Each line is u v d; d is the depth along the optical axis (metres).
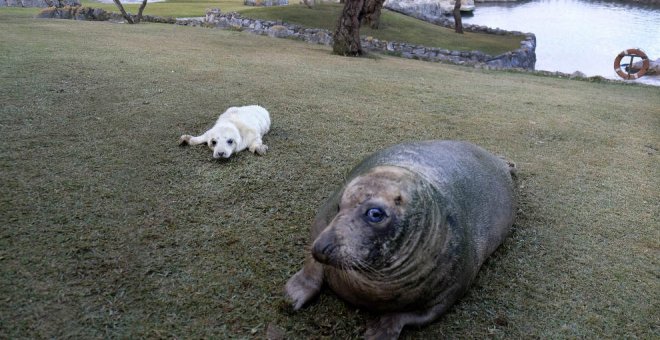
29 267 2.86
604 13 39.72
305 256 3.23
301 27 17.73
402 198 2.50
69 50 8.55
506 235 3.59
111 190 3.80
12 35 9.84
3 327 2.43
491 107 7.58
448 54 17.05
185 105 5.92
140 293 2.77
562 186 4.71
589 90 11.09
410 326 2.71
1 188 3.62
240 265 3.10
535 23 34.16
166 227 3.42
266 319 2.69
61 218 3.37
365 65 10.92
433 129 5.98
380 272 2.46
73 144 4.50
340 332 2.66
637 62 19.05
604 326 2.88
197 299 2.78
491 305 2.97
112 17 17.83
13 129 4.67
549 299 3.07
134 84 6.61
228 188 4.02
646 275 3.39
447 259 2.64
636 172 5.26
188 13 22.28
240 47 11.79
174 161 4.39
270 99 6.56
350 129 5.66
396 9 27.80
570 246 3.68
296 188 4.12
